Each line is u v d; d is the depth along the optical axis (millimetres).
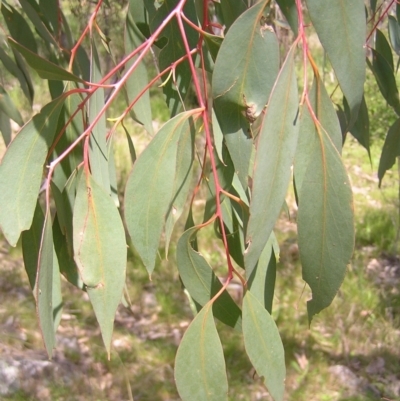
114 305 379
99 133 452
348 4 357
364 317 1613
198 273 447
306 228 379
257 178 341
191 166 421
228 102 380
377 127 2801
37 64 354
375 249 1998
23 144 390
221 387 399
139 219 392
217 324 1523
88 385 1265
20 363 1247
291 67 347
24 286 1582
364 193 2377
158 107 2889
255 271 438
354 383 1381
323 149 367
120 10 1091
